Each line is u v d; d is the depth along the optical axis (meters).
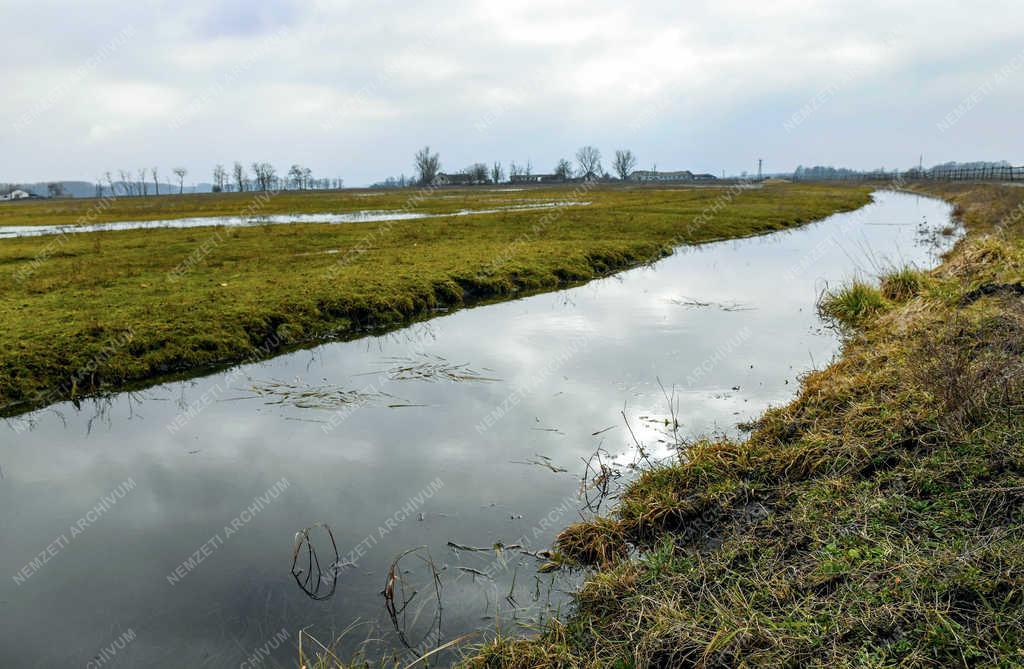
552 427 8.62
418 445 8.20
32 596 5.35
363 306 14.97
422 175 122.44
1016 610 3.96
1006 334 8.37
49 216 50.94
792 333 13.14
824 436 6.79
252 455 8.05
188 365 11.70
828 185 104.00
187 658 4.61
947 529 4.89
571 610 4.99
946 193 58.56
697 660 4.05
